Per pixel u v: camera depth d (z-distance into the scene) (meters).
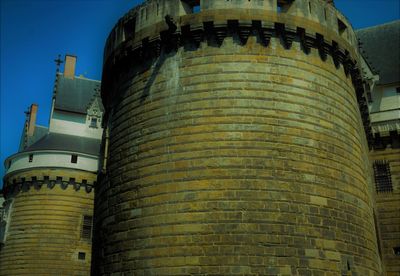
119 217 20.45
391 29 39.34
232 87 20.00
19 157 47.09
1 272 43.91
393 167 32.94
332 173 20.00
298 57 20.98
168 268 18.03
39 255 43.28
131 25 24.00
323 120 20.66
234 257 17.58
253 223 18.03
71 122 52.62
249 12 20.70
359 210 20.62
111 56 24.25
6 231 45.41
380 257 24.98
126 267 19.20
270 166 18.91
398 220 31.77
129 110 22.05
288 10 21.84
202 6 21.06
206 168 18.94
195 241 18.03
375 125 33.78
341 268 18.59
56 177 45.34
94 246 23.16
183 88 20.50
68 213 44.81
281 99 20.03
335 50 22.20
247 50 20.55
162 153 19.91
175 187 19.06
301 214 18.55
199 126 19.66
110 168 22.30
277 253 17.72
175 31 21.06
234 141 19.19
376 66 37.09
